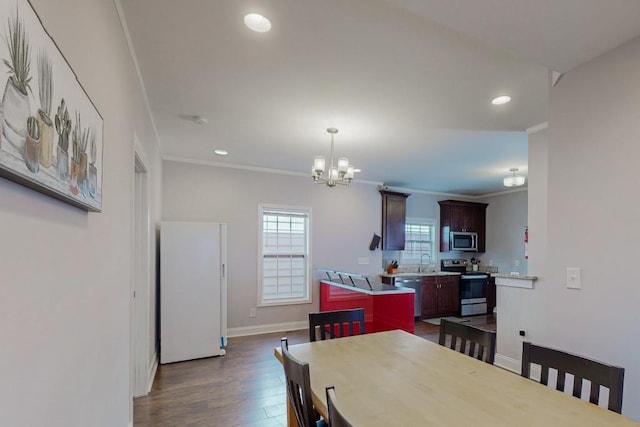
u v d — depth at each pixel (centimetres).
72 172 98
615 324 172
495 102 270
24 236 76
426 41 190
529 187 337
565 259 196
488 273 706
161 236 375
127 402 202
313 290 545
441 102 271
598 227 180
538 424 112
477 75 227
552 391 137
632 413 164
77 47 109
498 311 363
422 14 149
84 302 117
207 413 262
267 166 509
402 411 121
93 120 120
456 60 209
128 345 204
